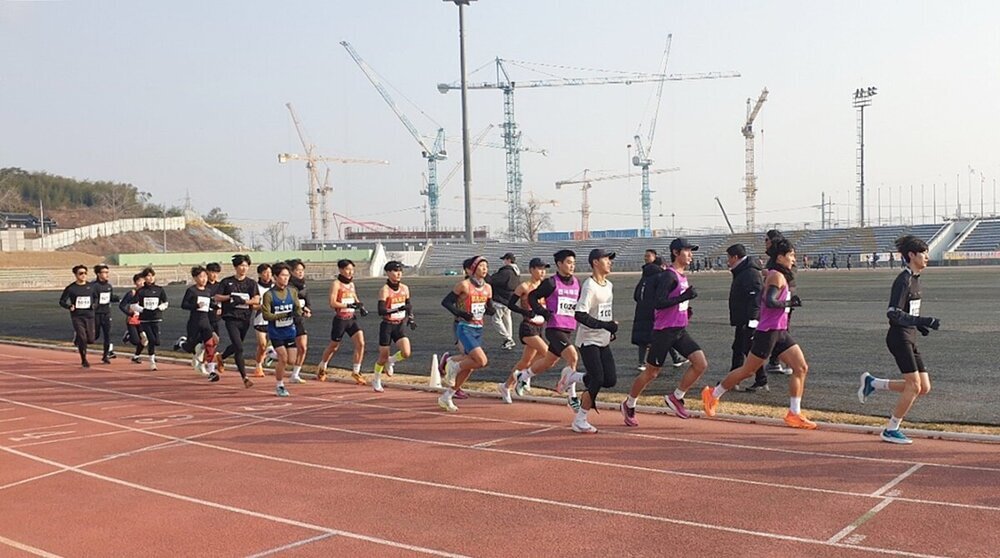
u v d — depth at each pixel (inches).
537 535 226.7
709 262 2940.5
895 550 204.5
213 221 6053.2
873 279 1749.5
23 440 380.2
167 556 221.5
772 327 343.9
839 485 261.7
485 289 419.2
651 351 354.3
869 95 4025.6
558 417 391.9
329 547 224.2
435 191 5989.2
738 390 436.5
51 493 289.9
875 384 323.9
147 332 634.2
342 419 406.0
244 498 274.4
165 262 3363.7
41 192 5132.9
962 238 2819.9
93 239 3991.1
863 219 3956.7
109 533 243.3
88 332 657.0
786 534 219.1
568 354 367.2
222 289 530.9
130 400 486.9
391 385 510.3
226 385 540.7
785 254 346.3
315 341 789.2
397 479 290.4
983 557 198.1
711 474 280.2
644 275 438.6
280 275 479.5
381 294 489.1
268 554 220.2
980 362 496.1
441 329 874.8
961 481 261.1
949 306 925.2
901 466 281.6
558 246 3503.9
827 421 352.8
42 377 602.2
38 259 3110.2
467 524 238.7
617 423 371.6
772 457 299.7
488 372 541.6
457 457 318.7
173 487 291.6
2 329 1074.1
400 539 228.4
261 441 361.1
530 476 287.3
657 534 223.3
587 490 267.4
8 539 241.3
